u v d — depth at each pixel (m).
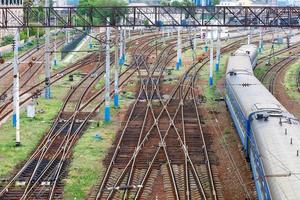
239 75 85.56
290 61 150.12
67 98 93.81
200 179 54.53
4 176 54.94
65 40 171.25
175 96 97.56
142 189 51.94
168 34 198.25
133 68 129.62
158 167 58.22
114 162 59.56
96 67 130.50
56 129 73.75
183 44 178.50
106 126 75.69
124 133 71.44
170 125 75.19
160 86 107.25
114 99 86.94
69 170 56.94
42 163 58.97
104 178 53.97
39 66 130.00
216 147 66.00
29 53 155.00
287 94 104.12
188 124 76.88
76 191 51.06
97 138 69.00
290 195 35.88
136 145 66.25
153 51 160.00
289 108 91.81
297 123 54.75
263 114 55.69
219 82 113.56
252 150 53.78
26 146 65.56
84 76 117.06
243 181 54.16
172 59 147.00
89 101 91.69
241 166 58.88
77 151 63.50
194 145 66.31
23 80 111.56
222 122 79.25
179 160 60.22
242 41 193.25
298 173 39.19
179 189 51.69
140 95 97.56
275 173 40.72
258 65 140.88
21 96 95.25
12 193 50.25
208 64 139.25
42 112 83.38
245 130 60.22
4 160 59.72
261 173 44.75
